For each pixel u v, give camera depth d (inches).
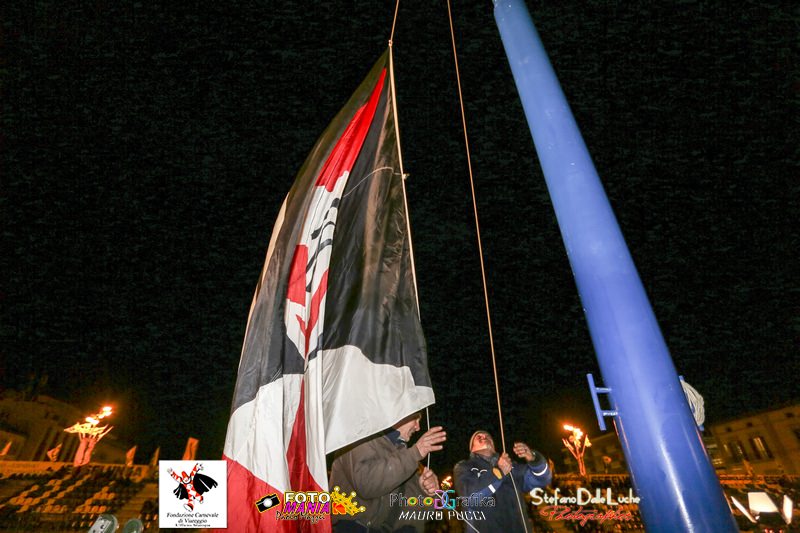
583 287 90.4
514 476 143.0
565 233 97.2
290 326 123.0
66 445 1429.6
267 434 110.3
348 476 121.3
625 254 90.7
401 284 143.5
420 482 128.1
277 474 106.0
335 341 133.8
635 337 81.8
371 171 157.9
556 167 102.9
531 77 117.9
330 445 116.3
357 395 124.3
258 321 125.0
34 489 667.4
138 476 767.1
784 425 1087.0
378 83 166.1
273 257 134.2
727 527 69.1
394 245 148.9
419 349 134.3
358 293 140.6
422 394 127.2
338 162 146.6
